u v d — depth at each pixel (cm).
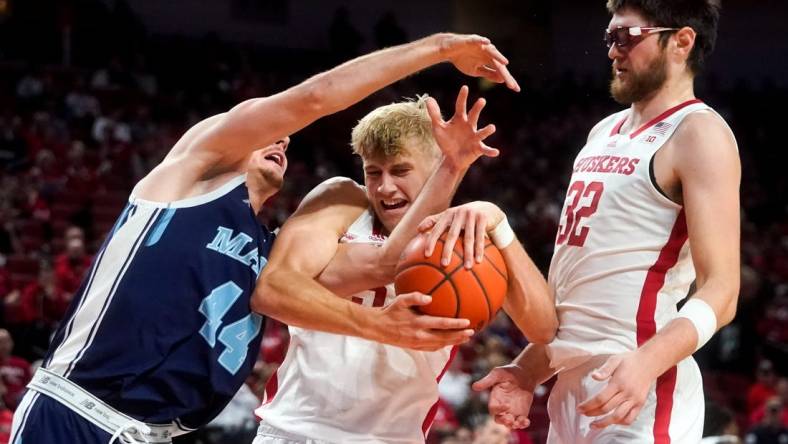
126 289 294
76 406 290
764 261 1638
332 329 287
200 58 2014
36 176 1498
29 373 831
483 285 277
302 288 293
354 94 291
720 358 1176
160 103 1880
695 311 269
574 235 309
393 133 309
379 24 2098
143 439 291
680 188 294
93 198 1468
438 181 295
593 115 2144
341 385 315
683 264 301
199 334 296
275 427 321
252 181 326
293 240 309
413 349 287
